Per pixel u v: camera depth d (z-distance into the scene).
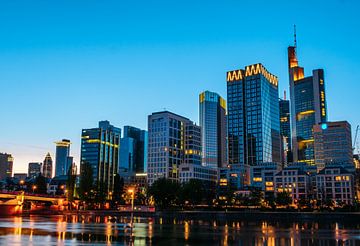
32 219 178.12
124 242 77.75
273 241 86.50
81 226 126.50
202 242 82.50
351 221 190.88
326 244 81.62
